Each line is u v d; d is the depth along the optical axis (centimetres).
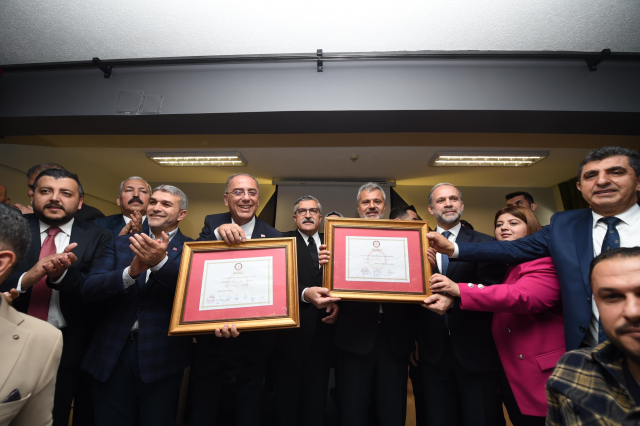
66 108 226
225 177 518
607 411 70
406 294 134
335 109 216
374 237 147
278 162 448
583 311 109
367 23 193
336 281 138
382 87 218
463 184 526
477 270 156
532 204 297
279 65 225
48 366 78
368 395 151
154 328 136
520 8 181
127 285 129
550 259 130
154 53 221
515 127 236
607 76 214
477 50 213
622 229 113
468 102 213
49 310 144
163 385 135
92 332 158
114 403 131
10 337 72
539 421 124
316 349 174
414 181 516
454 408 149
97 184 459
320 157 427
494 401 142
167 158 425
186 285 130
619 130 237
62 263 124
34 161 351
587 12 182
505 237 161
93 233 165
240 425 145
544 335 124
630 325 67
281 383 167
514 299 120
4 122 236
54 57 225
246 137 361
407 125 236
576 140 345
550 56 212
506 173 470
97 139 362
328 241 144
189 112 221
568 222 126
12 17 192
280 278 134
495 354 144
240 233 138
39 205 146
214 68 228
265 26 196
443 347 146
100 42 212
